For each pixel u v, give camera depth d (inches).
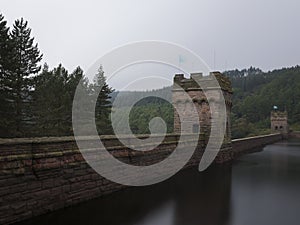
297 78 5073.8
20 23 1520.7
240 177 767.1
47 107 1529.3
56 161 422.6
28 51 1523.1
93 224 395.5
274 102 4630.9
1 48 1294.3
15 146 367.9
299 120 4333.2
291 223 413.4
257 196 567.5
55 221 396.2
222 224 407.2
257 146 1860.2
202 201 527.8
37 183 395.2
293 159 1185.4
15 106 1316.4
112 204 487.2
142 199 528.7
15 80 1311.5
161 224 403.5
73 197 454.0
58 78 1825.8
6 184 353.7
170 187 641.0
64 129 1425.9
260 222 418.6
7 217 354.0
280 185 667.4
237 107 4746.6
